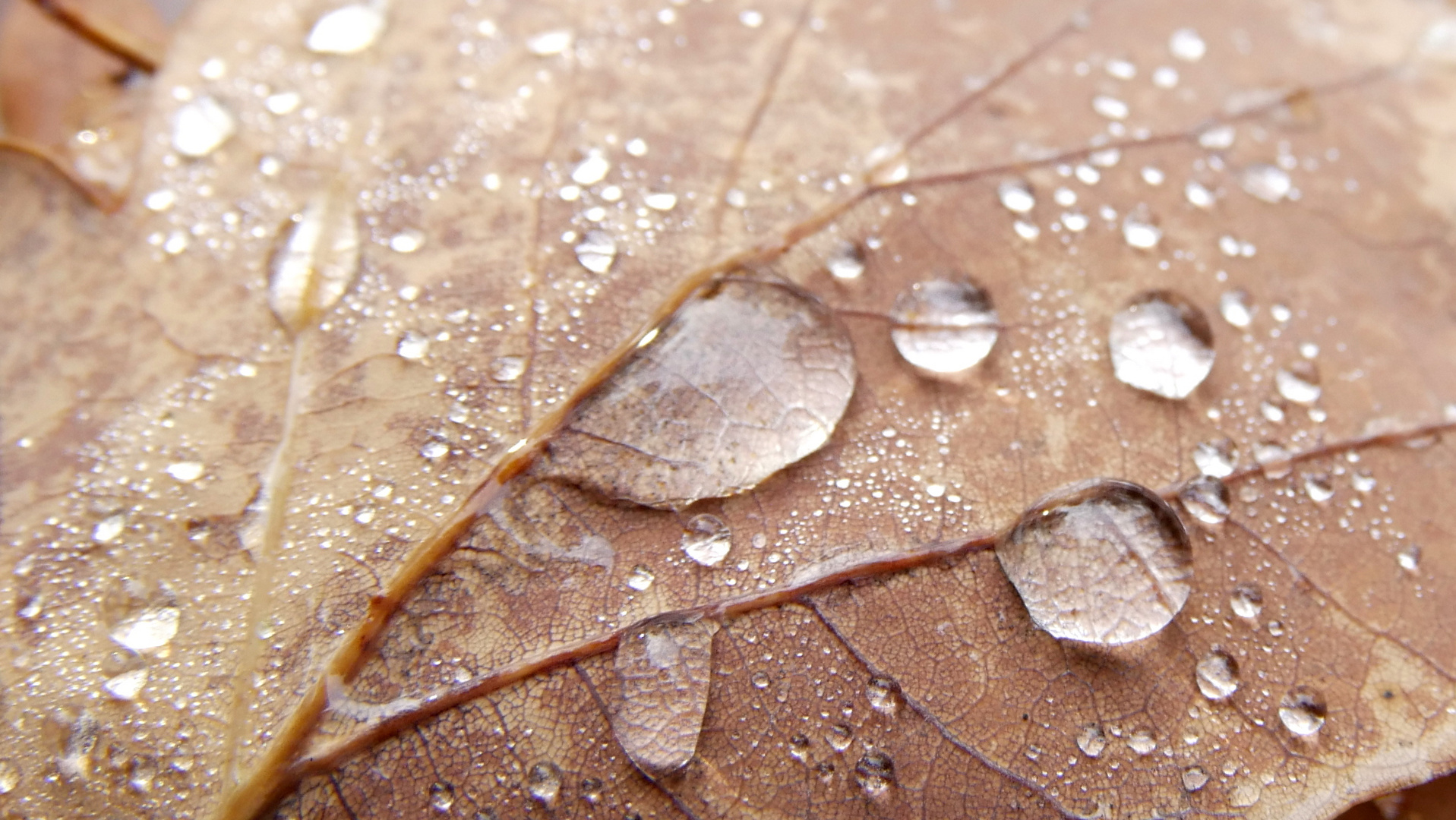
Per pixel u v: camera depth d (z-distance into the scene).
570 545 0.06
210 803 0.06
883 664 0.06
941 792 0.06
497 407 0.07
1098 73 0.07
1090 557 0.06
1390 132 0.07
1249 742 0.06
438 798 0.06
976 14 0.07
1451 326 0.07
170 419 0.07
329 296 0.07
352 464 0.07
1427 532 0.07
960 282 0.07
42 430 0.07
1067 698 0.06
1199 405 0.07
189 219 0.07
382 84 0.07
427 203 0.07
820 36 0.07
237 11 0.07
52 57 0.08
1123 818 0.06
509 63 0.07
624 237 0.07
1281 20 0.08
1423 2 0.08
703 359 0.07
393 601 0.06
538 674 0.06
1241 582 0.06
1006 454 0.07
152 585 0.06
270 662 0.06
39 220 0.07
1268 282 0.07
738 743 0.06
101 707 0.06
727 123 0.07
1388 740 0.06
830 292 0.07
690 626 0.06
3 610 0.06
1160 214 0.07
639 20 0.07
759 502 0.06
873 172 0.07
